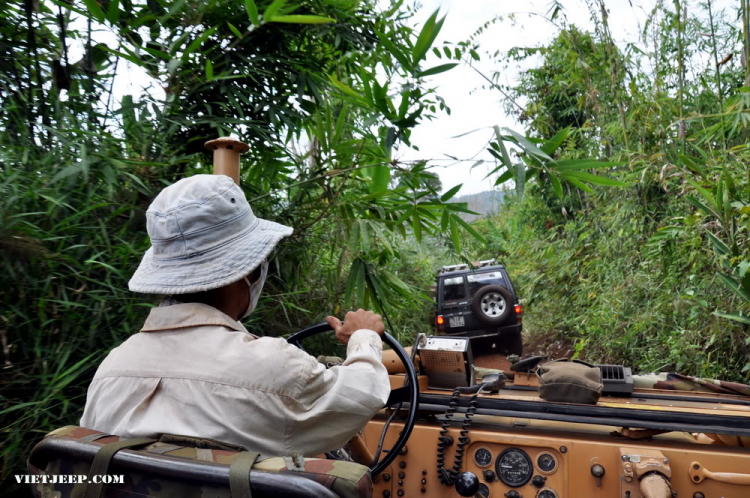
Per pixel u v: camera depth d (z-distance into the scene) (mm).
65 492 1175
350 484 1031
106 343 2420
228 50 3363
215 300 1440
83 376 2395
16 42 2979
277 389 1279
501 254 12523
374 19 3895
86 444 1188
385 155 3250
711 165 5062
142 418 1295
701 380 2725
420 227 3621
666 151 6262
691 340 5191
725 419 2012
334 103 4004
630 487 1940
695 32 6621
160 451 1162
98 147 2693
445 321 9070
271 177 3596
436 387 2582
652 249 6164
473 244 8391
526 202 11039
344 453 1951
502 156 2762
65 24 3133
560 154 8836
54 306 2260
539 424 2346
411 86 3172
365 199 3594
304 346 3639
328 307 3766
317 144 4059
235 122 3197
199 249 1372
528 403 2258
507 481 2127
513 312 8875
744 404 2469
